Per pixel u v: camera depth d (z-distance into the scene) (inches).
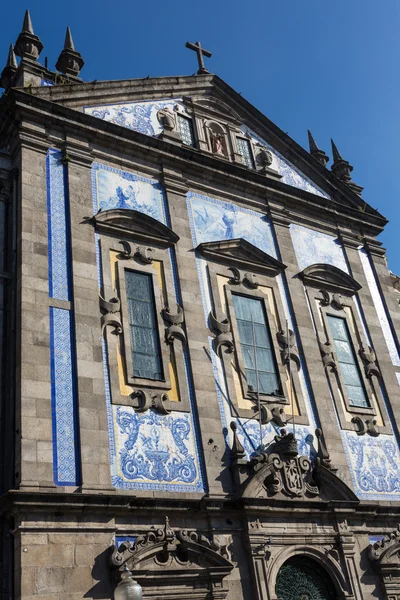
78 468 603.2
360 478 807.1
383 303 1021.2
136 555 582.6
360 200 1101.7
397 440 880.3
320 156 1152.2
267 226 947.3
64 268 709.3
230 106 1041.5
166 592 594.2
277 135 1060.5
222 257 852.0
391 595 739.4
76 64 896.9
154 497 621.3
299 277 928.3
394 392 921.5
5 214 738.8
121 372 686.5
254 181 958.4
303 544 704.4
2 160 765.3
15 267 691.4
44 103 792.3
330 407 832.9
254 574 649.6
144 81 933.8
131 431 656.4
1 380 636.1
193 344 753.6
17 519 546.9
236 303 835.4
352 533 745.6
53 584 538.0
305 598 691.4
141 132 898.1
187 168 895.7
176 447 676.1
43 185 745.6
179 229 834.2
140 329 730.8
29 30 859.4
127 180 829.2
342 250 1032.8
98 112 869.2
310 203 1013.2
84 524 575.8
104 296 719.1
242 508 669.9
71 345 663.1
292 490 718.5
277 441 743.7
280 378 810.8
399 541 783.7
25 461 574.9
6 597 534.6
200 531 645.3
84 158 796.6
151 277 773.9
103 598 555.2
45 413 608.1
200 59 1054.4
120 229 775.7
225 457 701.9
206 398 725.3
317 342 884.0
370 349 942.4
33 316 652.7
